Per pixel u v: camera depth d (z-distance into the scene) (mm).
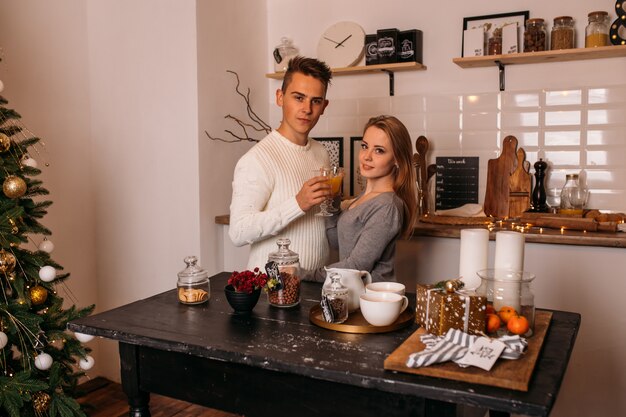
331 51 3783
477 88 3500
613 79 3197
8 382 2152
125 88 3479
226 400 1481
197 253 3361
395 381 1198
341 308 1562
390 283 1676
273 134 2402
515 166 3357
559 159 3342
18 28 3084
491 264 2902
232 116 3613
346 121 3875
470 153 3543
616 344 2762
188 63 3299
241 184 2258
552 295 2865
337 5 3826
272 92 4043
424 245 3098
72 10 3426
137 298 3564
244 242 2264
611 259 2727
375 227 2049
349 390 1318
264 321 1628
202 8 3309
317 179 2109
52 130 3316
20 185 2271
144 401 1638
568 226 2924
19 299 2270
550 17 3301
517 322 1391
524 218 3150
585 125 3271
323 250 2420
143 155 3469
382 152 2180
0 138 2303
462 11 3498
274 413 1420
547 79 3336
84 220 3557
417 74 3648
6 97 3031
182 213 3387
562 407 2900
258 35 3906
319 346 1417
